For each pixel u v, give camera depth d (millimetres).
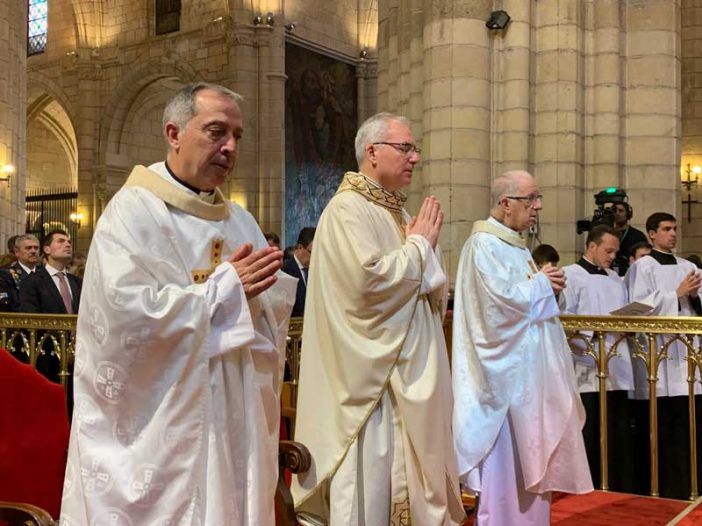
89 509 2107
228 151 2348
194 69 21750
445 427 3145
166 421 2121
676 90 8203
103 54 23953
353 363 3082
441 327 3299
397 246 3242
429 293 3178
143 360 2107
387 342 3074
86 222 23734
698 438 5699
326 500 3258
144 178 2330
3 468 2662
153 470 2104
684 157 14188
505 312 3828
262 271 2254
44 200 25938
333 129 22703
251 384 2295
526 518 3859
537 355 3842
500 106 8055
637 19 8211
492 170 8039
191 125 2324
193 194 2355
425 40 8195
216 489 2141
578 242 7949
